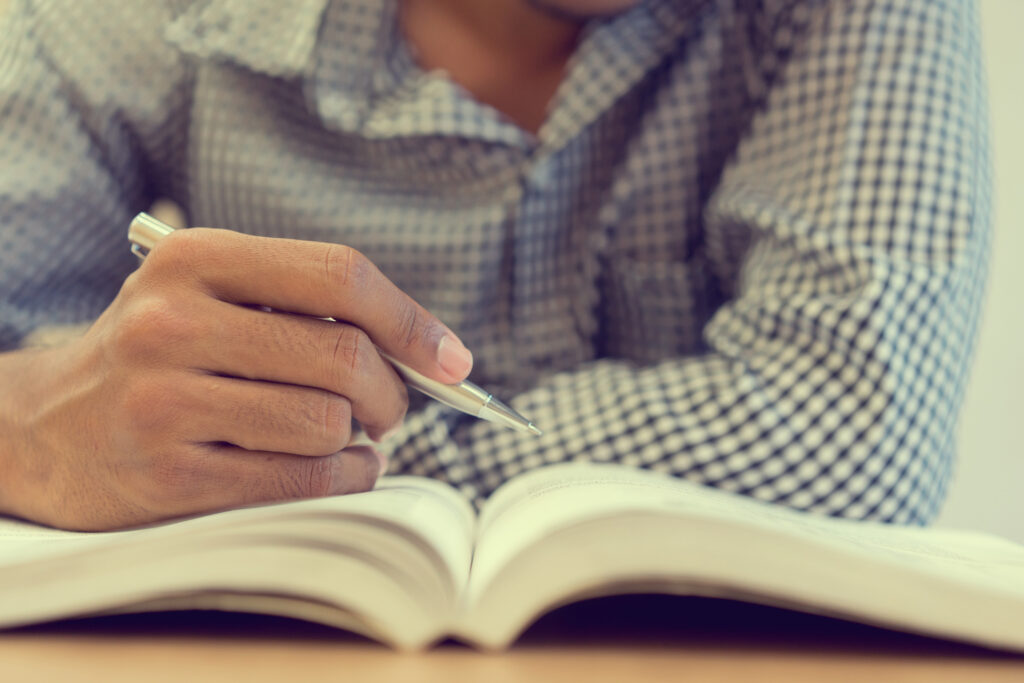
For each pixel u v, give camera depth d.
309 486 0.47
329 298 0.46
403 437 0.61
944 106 0.62
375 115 0.70
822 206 0.61
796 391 0.57
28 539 0.46
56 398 0.49
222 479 0.47
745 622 0.43
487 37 0.75
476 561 0.43
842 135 0.62
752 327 0.60
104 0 0.75
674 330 0.78
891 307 0.57
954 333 0.59
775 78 0.68
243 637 0.42
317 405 0.46
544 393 0.62
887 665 0.40
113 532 0.46
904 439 0.57
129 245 0.79
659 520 0.41
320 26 0.70
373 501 0.43
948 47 0.63
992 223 0.64
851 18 0.64
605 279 0.77
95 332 0.49
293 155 0.74
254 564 0.41
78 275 0.75
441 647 0.41
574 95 0.70
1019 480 1.04
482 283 0.72
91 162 0.74
